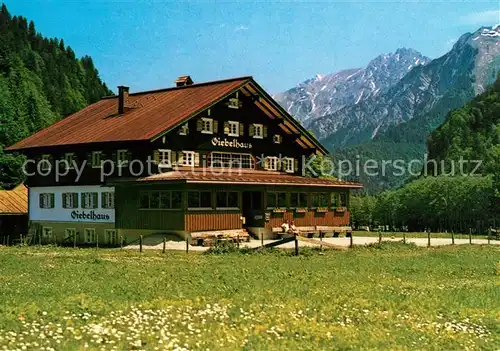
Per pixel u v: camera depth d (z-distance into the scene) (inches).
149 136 2060.8
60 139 2439.7
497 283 1266.0
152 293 995.3
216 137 2340.1
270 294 1027.3
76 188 2391.7
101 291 1000.9
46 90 6958.7
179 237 2007.9
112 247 2058.3
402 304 995.9
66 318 776.3
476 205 3814.0
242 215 2336.4
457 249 1991.9
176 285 1085.1
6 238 2586.1
